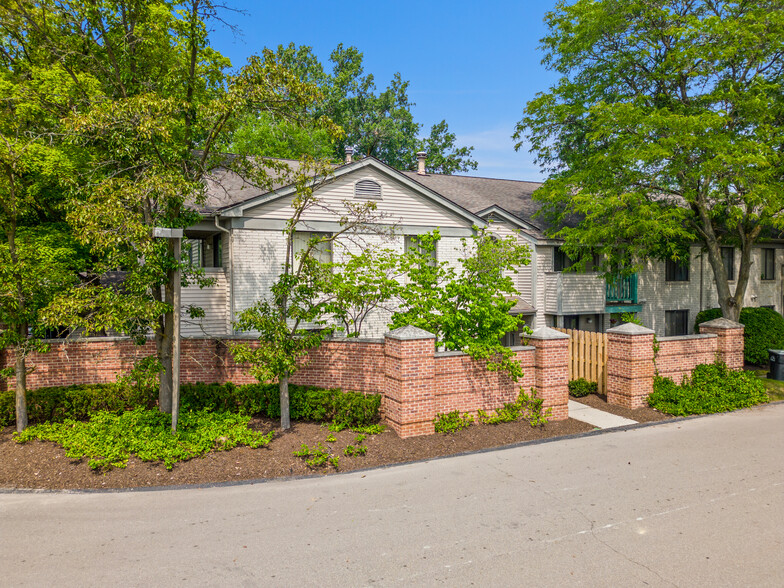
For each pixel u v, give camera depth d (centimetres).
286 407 1113
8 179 1058
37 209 1355
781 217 1583
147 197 1005
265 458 973
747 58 1652
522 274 2038
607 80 1817
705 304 2417
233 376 1291
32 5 1116
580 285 2017
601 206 1641
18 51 1330
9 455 953
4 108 1141
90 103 1063
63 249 1211
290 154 3086
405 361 1084
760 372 1834
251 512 767
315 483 891
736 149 1534
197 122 1107
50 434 1025
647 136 1659
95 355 1263
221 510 775
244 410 1185
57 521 738
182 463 941
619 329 1404
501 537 681
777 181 1700
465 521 729
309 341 1129
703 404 1369
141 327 1088
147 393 1169
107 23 1130
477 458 1012
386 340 1137
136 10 1095
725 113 1658
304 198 1118
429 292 1316
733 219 1672
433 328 1305
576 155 1994
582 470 935
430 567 608
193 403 1189
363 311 1697
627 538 677
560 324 1997
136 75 1150
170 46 1273
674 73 1683
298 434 1080
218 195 1619
